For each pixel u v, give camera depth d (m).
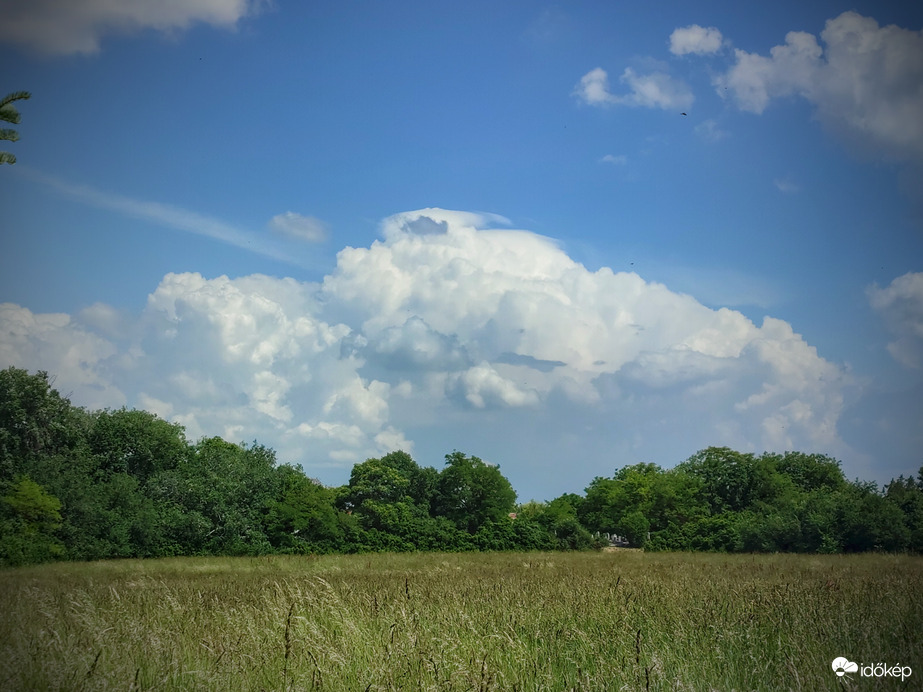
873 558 40.62
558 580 19.23
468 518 77.19
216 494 53.97
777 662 8.88
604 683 8.02
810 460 89.88
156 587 19.36
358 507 71.25
